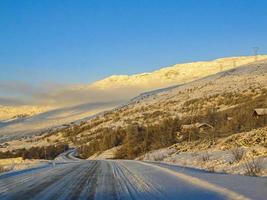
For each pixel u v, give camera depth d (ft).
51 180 57.52
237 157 86.33
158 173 70.03
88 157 444.55
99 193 41.42
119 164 116.26
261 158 80.53
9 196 38.37
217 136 193.77
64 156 476.95
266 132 127.65
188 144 188.85
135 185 49.21
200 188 43.47
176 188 44.70
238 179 50.21
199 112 567.18
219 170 76.18
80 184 51.21
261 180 47.98
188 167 88.84
